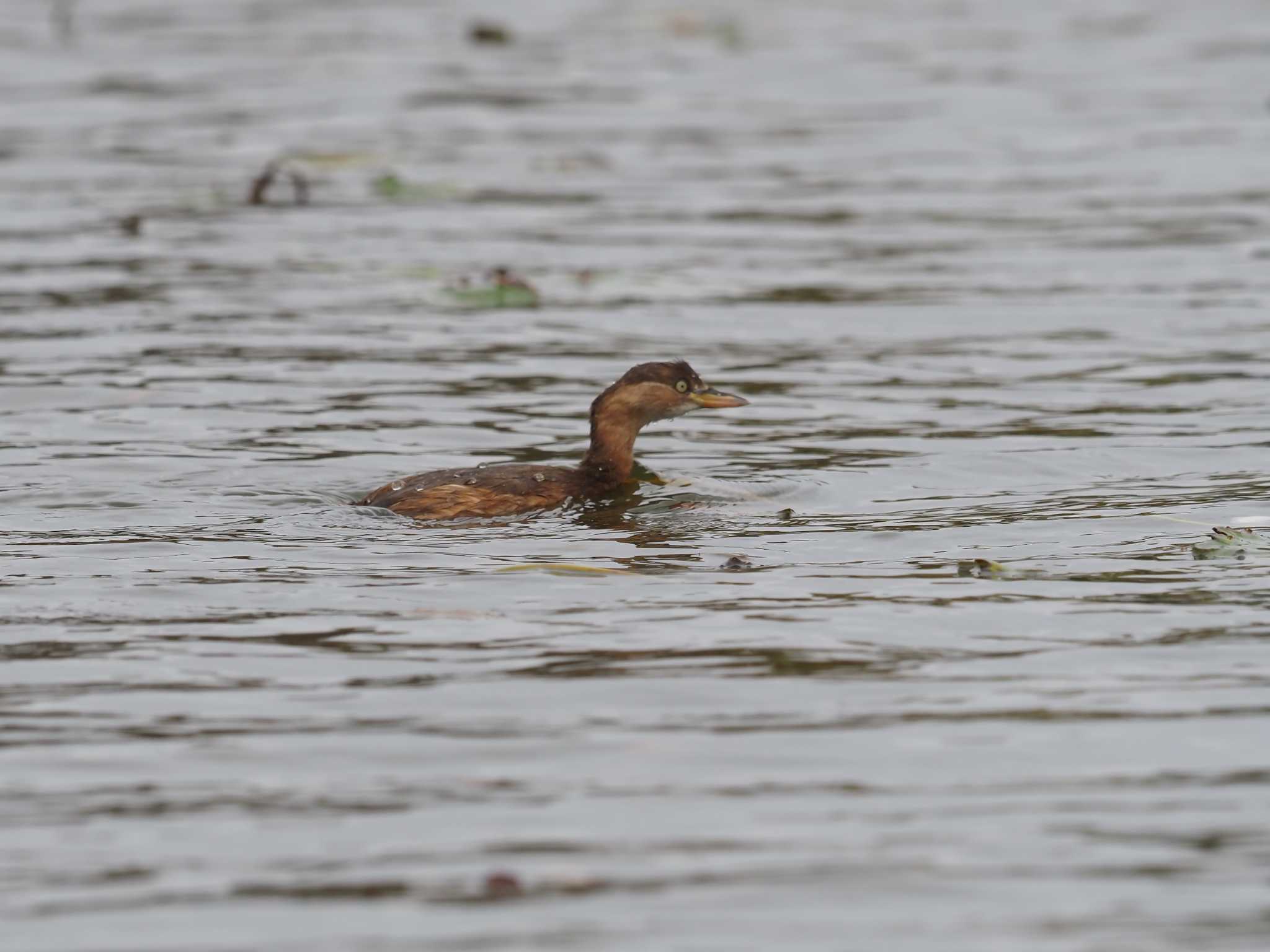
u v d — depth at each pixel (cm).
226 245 2480
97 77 3609
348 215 2667
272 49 3919
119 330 2053
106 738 973
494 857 837
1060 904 790
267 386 1842
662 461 1620
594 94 3516
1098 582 1234
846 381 1881
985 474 1550
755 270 2344
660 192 2789
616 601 1201
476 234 2545
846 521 1412
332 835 860
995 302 2173
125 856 841
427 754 952
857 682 1049
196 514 1427
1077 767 930
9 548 1326
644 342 2039
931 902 794
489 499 1445
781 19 4347
